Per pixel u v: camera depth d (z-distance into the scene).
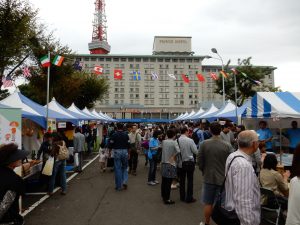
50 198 7.85
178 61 106.25
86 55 103.56
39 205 7.14
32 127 11.30
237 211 2.77
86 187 9.30
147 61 106.25
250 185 2.77
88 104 43.66
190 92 106.50
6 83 13.91
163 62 106.31
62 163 8.33
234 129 11.91
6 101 10.54
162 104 106.19
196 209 6.72
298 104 8.65
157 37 104.94
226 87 37.16
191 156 7.27
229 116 16.64
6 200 2.89
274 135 10.76
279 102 8.60
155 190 8.83
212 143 5.31
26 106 10.68
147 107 104.81
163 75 106.25
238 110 15.79
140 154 20.52
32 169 7.61
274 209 5.46
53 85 27.56
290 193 2.35
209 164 5.25
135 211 6.58
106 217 6.16
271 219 5.78
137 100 105.88
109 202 7.39
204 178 5.31
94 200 7.62
